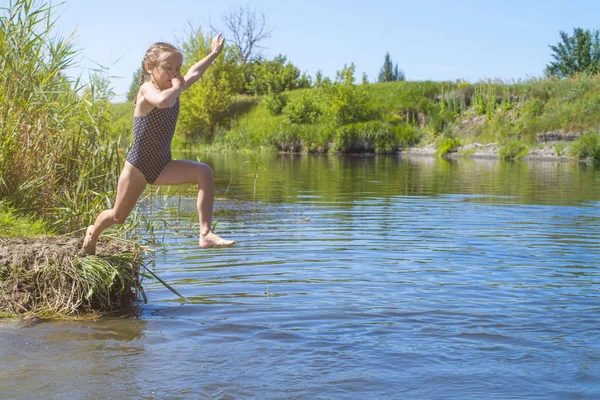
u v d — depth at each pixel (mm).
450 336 4402
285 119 39000
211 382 3641
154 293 5598
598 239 8102
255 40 53188
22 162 6809
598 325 4625
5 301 5113
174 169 4414
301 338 4383
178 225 9047
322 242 7879
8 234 6055
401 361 3947
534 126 28734
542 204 11656
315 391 3510
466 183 15961
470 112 33906
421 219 9805
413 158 29094
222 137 40594
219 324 4707
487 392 3490
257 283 5883
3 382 3631
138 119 4250
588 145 25000
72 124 7488
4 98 6738
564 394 3461
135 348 4219
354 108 36156
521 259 6902
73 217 6715
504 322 4695
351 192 13898
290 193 13688
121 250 5648
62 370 3822
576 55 45969
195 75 4348
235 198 12680
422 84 38438
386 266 6570
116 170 7324
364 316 4859
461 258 6953
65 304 5152
